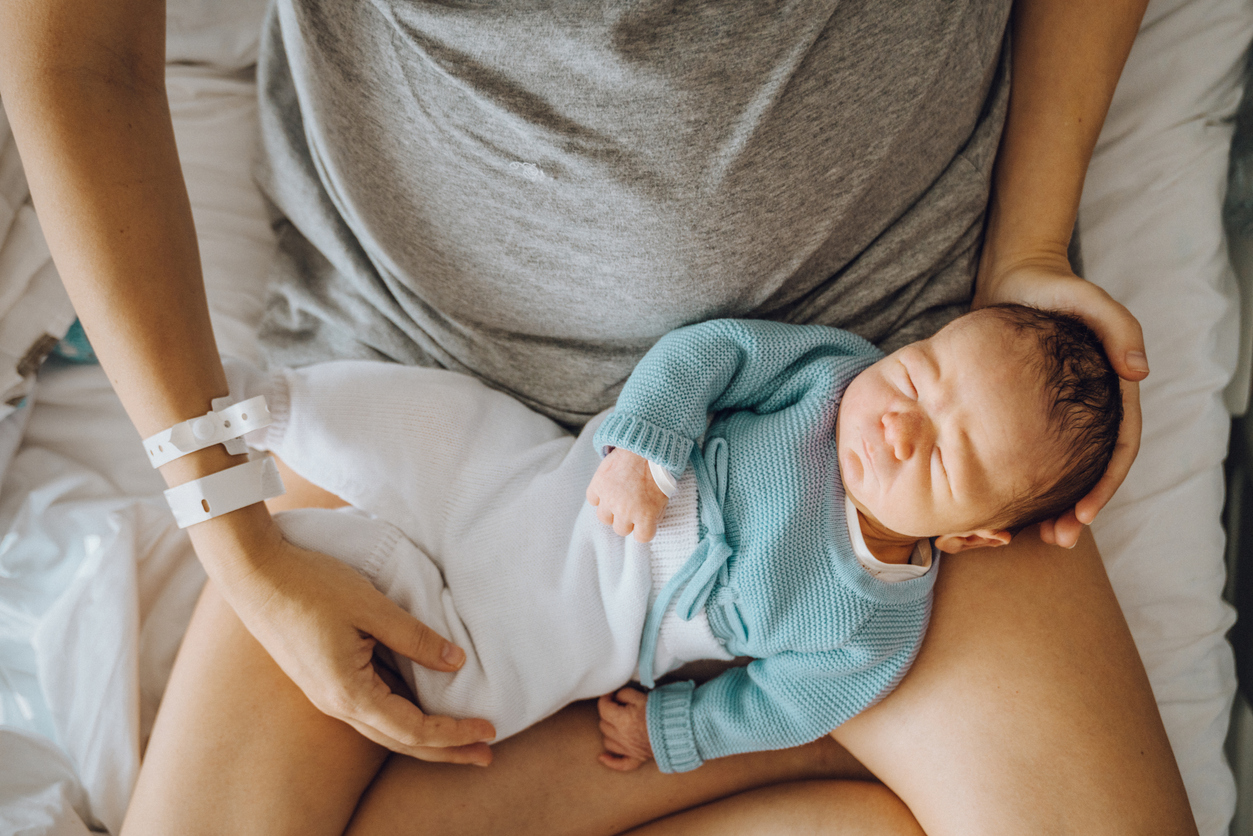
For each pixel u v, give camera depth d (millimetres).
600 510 938
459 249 1005
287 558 888
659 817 1061
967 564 999
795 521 948
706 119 865
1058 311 943
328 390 990
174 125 1269
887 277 1045
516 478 1031
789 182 912
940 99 948
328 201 1081
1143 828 845
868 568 958
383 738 918
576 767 1056
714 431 1028
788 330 989
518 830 1021
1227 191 1310
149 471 1241
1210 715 1179
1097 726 887
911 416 885
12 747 1017
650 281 969
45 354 1184
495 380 1122
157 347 818
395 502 1007
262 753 908
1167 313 1245
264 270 1317
